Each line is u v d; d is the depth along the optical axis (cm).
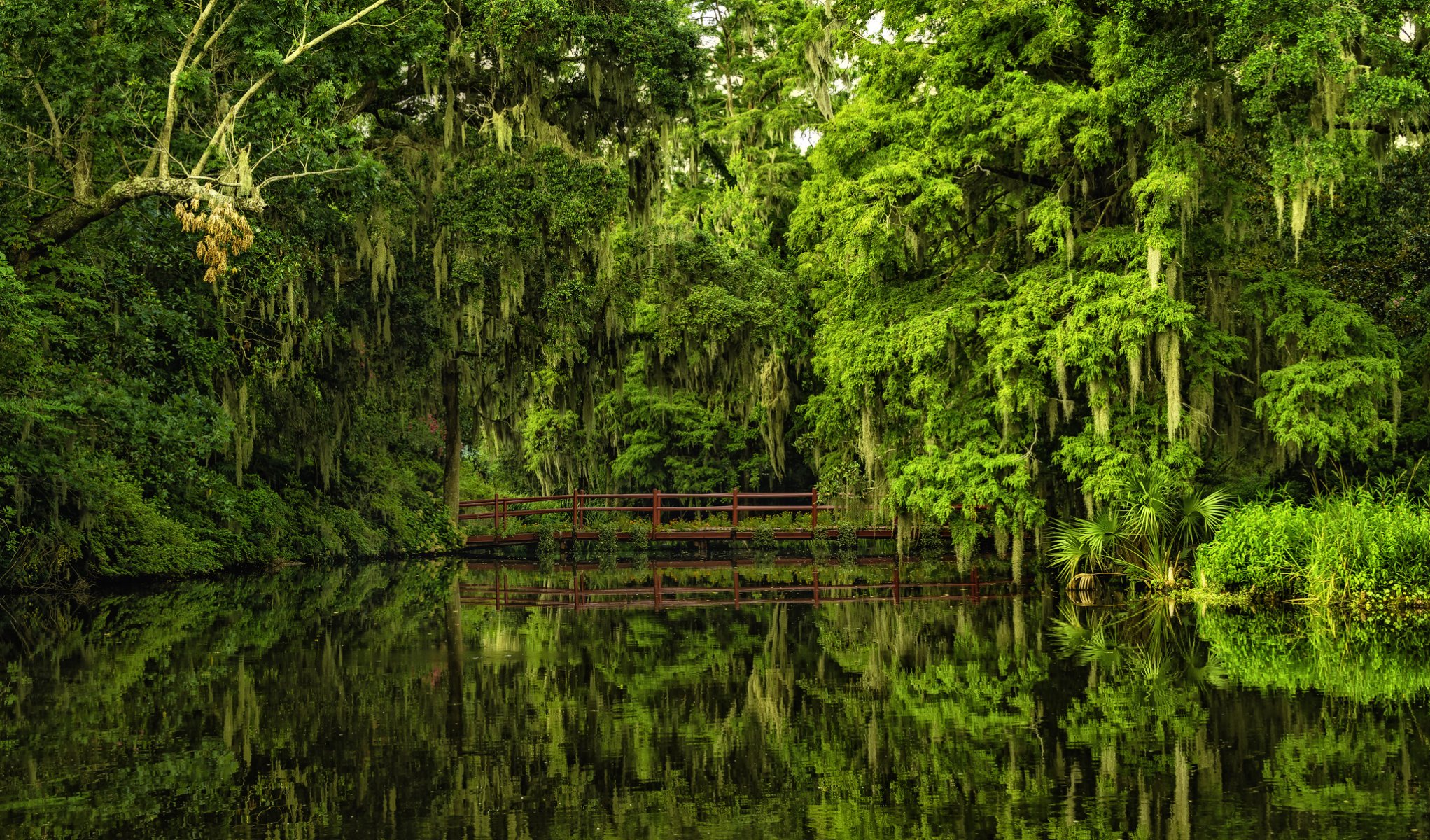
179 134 1792
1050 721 1009
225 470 2902
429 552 3531
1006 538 2253
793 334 3147
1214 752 886
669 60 2508
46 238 1659
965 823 727
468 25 2425
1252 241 2112
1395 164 2128
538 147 2441
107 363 1897
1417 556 1708
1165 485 1931
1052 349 1892
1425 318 2092
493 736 977
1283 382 1839
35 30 1572
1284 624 1593
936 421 2152
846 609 1945
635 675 1270
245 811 762
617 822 739
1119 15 1850
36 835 712
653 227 2862
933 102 2133
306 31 1697
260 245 1983
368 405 3164
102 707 1101
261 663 1365
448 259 2584
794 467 4094
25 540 2192
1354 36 1675
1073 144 2006
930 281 2225
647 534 3459
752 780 838
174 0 1691
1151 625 1619
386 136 2578
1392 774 820
